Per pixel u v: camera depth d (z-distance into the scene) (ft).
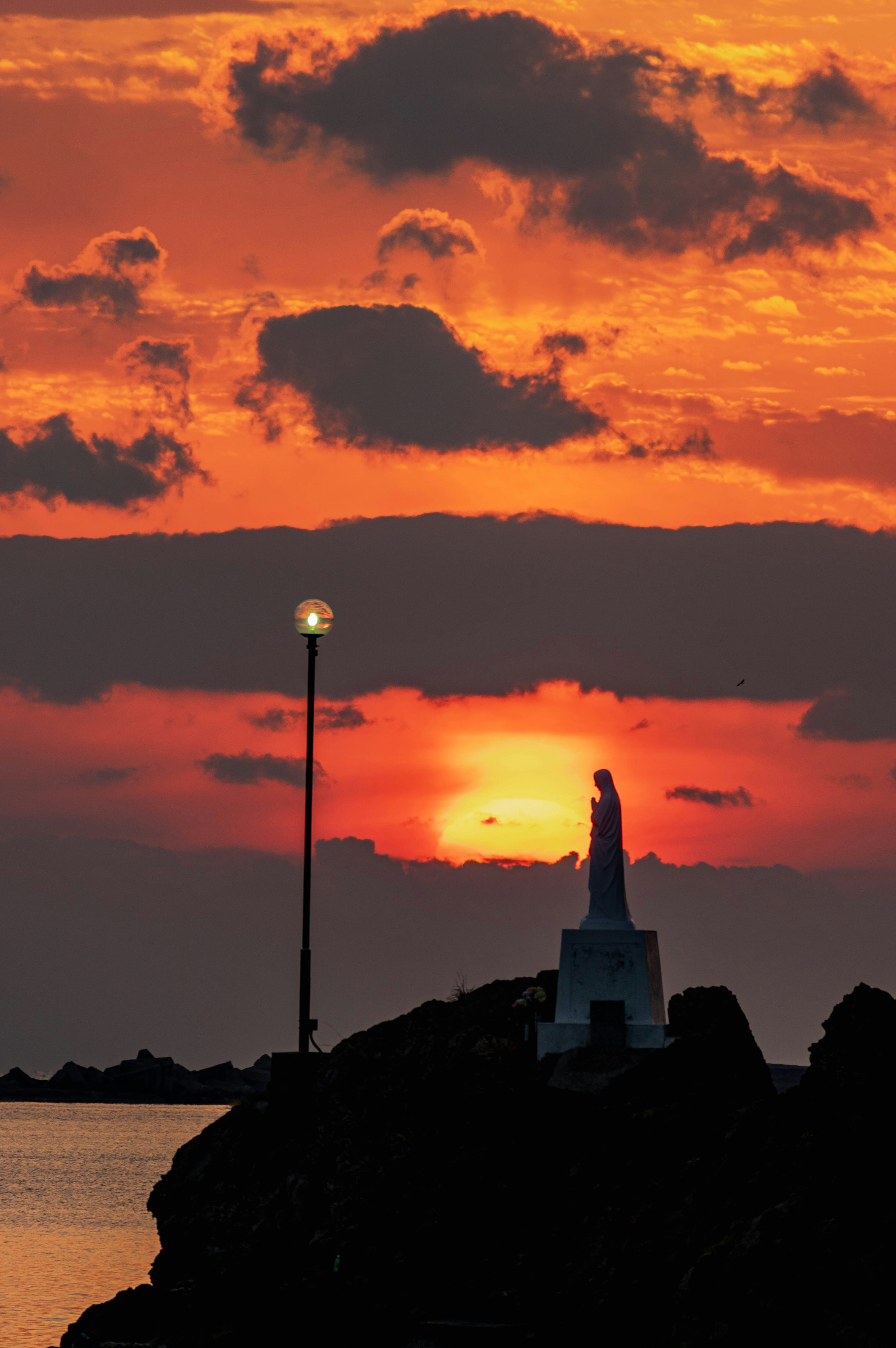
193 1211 489.26
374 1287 399.24
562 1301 366.02
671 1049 440.45
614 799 491.31
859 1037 368.48
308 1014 503.61
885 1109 352.90
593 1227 387.14
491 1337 356.18
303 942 505.25
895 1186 336.70
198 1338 392.88
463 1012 520.42
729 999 475.72
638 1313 351.05
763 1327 319.27
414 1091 473.26
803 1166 352.69
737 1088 428.15
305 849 506.48
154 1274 488.44
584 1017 472.44
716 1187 368.68
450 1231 407.03
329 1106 488.85
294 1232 448.65
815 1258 325.42
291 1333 385.91
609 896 485.97
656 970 488.44
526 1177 415.64
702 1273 331.98
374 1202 431.84
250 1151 498.69
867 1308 313.94
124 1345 396.37
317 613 504.02
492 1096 443.73
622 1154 408.05
